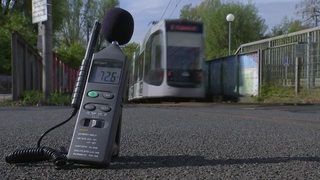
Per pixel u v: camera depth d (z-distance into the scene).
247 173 3.29
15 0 40.53
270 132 6.20
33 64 18.23
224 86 25.33
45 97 14.12
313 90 19.48
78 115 3.16
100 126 3.13
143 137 5.48
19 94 14.70
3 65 33.06
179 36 19.05
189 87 18.88
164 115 9.62
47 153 3.41
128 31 3.40
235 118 8.89
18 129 6.41
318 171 3.39
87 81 3.18
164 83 18.83
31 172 3.23
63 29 53.84
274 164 3.64
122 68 3.20
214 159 3.87
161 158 3.90
